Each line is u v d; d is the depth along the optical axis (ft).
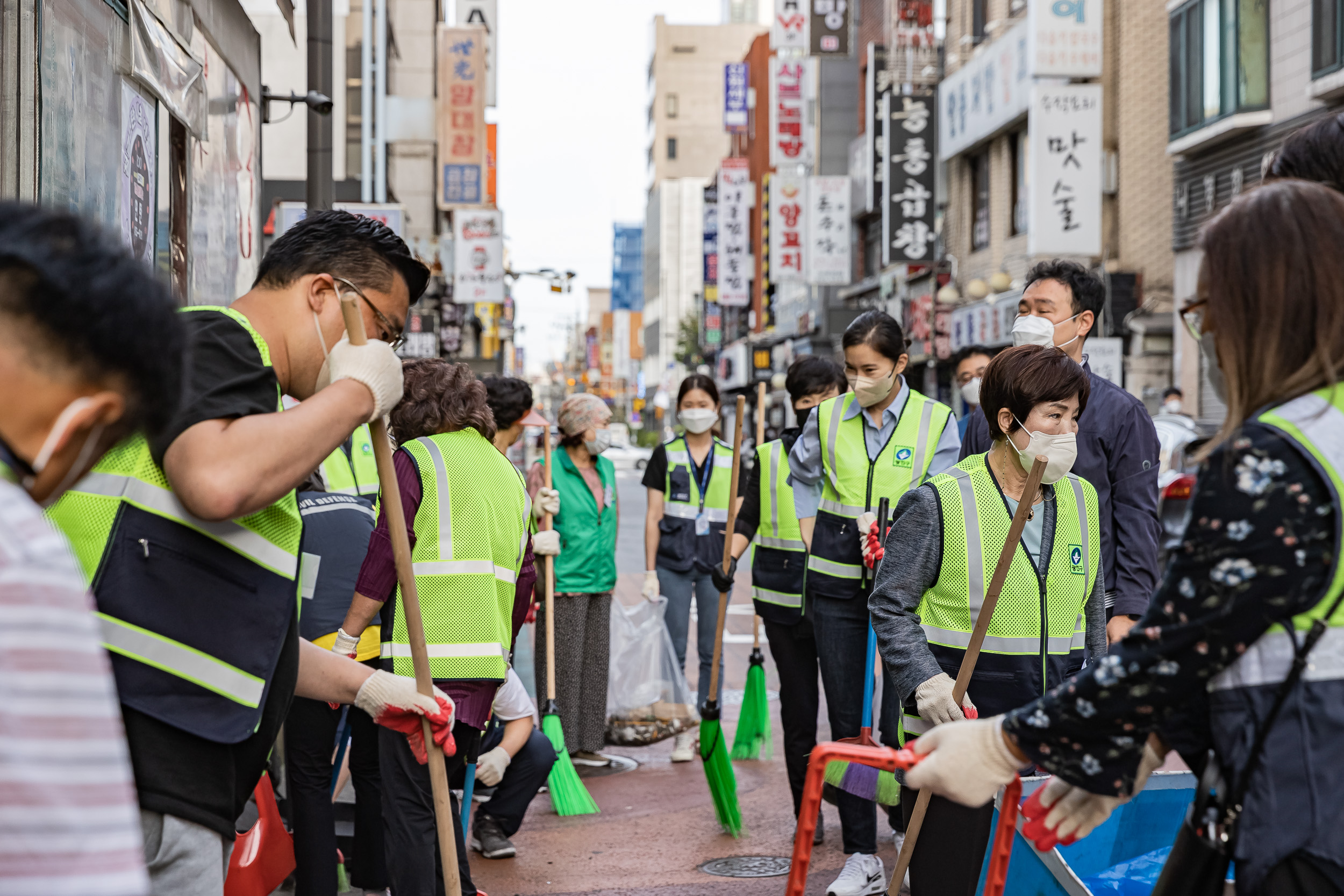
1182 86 55.36
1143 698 5.30
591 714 20.04
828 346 108.17
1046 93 56.70
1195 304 5.75
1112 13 60.85
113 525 6.27
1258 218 5.38
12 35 11.54
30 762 3.40
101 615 6.23
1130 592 11.80
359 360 6.84
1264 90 51.21
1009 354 9.98
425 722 8.59
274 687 6.92
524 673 21.68
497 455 11.87
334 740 11.87
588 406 19.98
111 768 3.58
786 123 99.09
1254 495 5.06
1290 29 49.57
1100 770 5.53
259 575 6.70
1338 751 5.02
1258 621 5.06
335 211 7.59
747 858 15.21
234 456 6.20
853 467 14.46
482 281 79.41
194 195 18.67
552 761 14.43
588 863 15.05
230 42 20.70
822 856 15.28
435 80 89.97
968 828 9.70
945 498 10.23
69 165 12.85
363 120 70.33
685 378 22.02
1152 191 59.62
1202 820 5.45
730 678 27.14
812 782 6.34
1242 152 52.80
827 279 95.66
